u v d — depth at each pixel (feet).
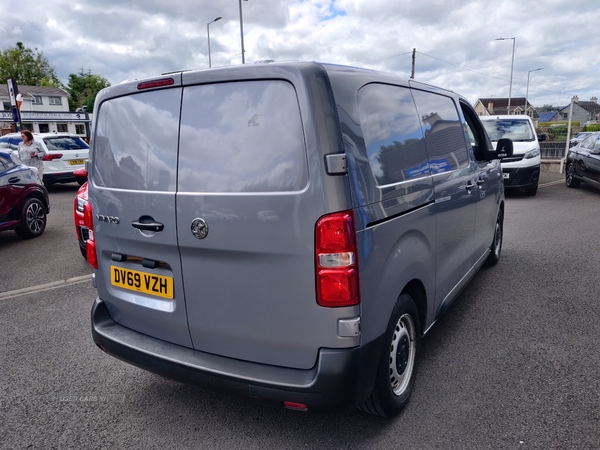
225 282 8.09
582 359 11.62
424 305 10.36
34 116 151.33
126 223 9.16
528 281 17.42
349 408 7.65
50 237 28.02
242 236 7.75
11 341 13.73
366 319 7.70
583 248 21.80
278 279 7.62
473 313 14.65
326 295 7.31
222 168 7.90
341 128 7.36
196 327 8.61
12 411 10.23
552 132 97.86
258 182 7.59
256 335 8.01
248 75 7.67
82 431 9.50
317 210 7.18
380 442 8.79
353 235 7.29
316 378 7.48
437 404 9.90
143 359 9.08
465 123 13.92
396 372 9.34
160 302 9.04
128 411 10.16
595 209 32.32
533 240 23.73
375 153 8.20
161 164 8.58
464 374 11.07
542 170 63.10
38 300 17.19
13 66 259.39
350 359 7.47
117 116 9.36
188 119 8.29
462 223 12.85
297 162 7.30
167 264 8.75
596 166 38.14
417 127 10.21
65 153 46.93
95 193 9.85
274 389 7.71
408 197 9.09
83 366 12.17
